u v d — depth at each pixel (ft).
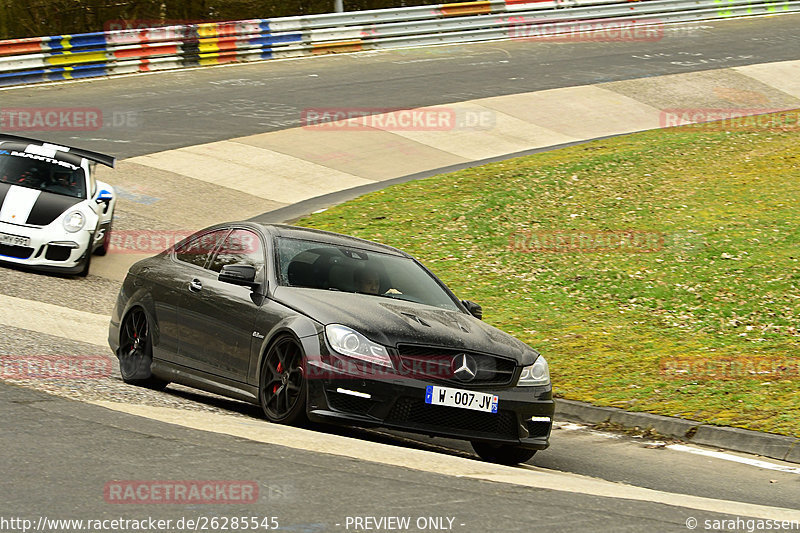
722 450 70.18
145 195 150.92
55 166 119.03
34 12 259.80
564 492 46.60
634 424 75.05
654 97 227.61
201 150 174.91
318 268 63.72
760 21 320.91
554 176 160.15
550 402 60.44
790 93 233.35
